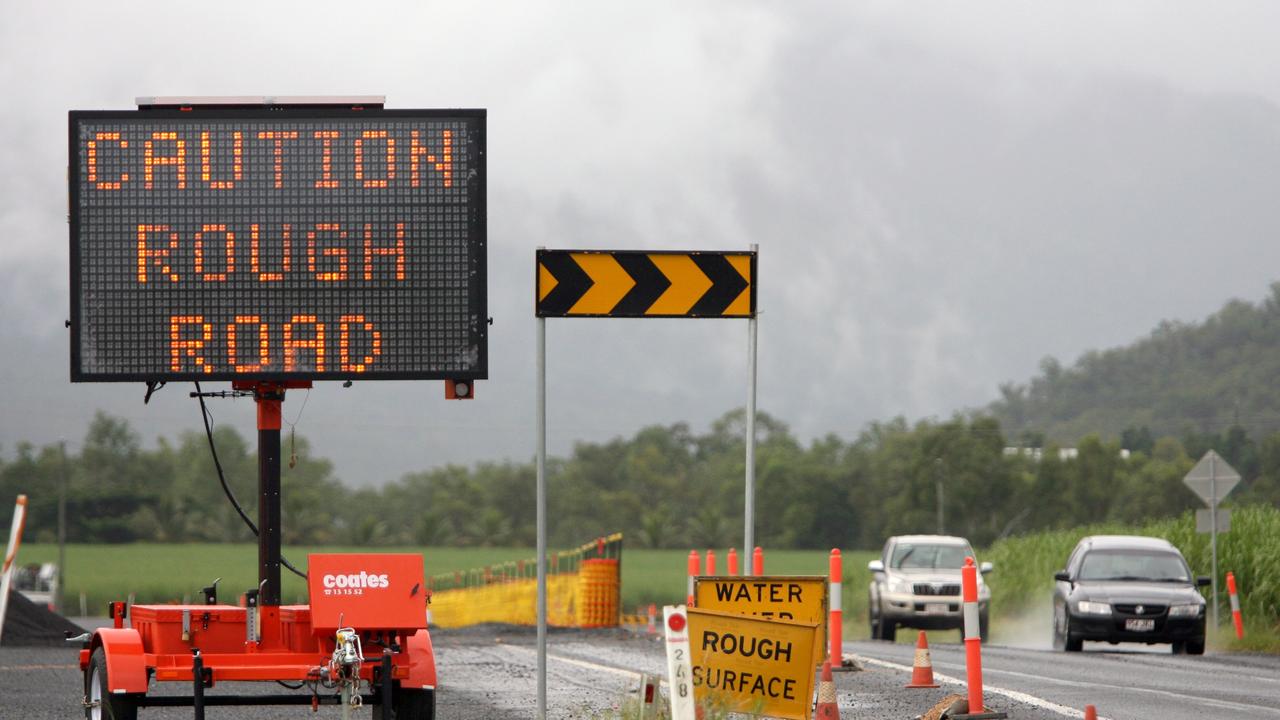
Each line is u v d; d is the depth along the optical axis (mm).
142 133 41125
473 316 41562
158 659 38156
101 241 40875
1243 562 104125
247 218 41219
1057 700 49719
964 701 44094
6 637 86500
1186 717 45312
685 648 33250
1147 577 87125
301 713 52750
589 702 51562
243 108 41469
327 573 38031
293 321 41156
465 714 48625
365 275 41375
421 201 41656
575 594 115750
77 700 56062
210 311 40938
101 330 40719
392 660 38719
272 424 41562
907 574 100312
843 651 78250
